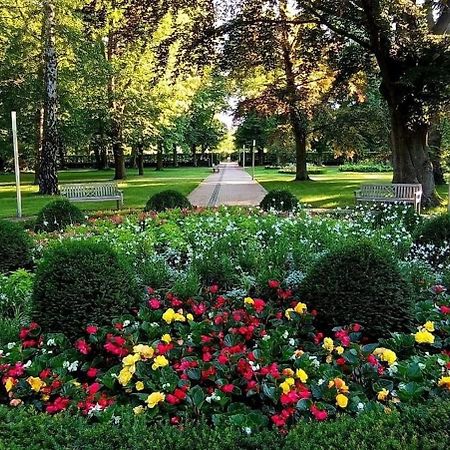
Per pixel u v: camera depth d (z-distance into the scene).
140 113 25.20
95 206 13.65
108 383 2.88
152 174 35.62
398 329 3.57
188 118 41.59
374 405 2.51
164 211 9.56
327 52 14.84
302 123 24.22
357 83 18.34
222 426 2.35
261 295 4.35
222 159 94.25
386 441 2.06
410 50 12.12
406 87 12.64
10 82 18.59
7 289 4.58
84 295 3.60
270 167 48.53
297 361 2.93
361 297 3.59
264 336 3.24
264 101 21.55
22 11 18.28
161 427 2.34
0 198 15.91
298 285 4.14
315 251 5.80
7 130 23.62
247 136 49.22
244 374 2.77
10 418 2.37
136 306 3.92
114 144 26.62
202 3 12.38
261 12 13.08
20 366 2.95
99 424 2.33
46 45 16.89
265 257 5.26
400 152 13.53
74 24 17.69
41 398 2.78
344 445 2.06
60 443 2.20
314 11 12.86
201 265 4.89
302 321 3.58
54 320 3.54
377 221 8.13
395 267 3.79
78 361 3.20
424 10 12.27
